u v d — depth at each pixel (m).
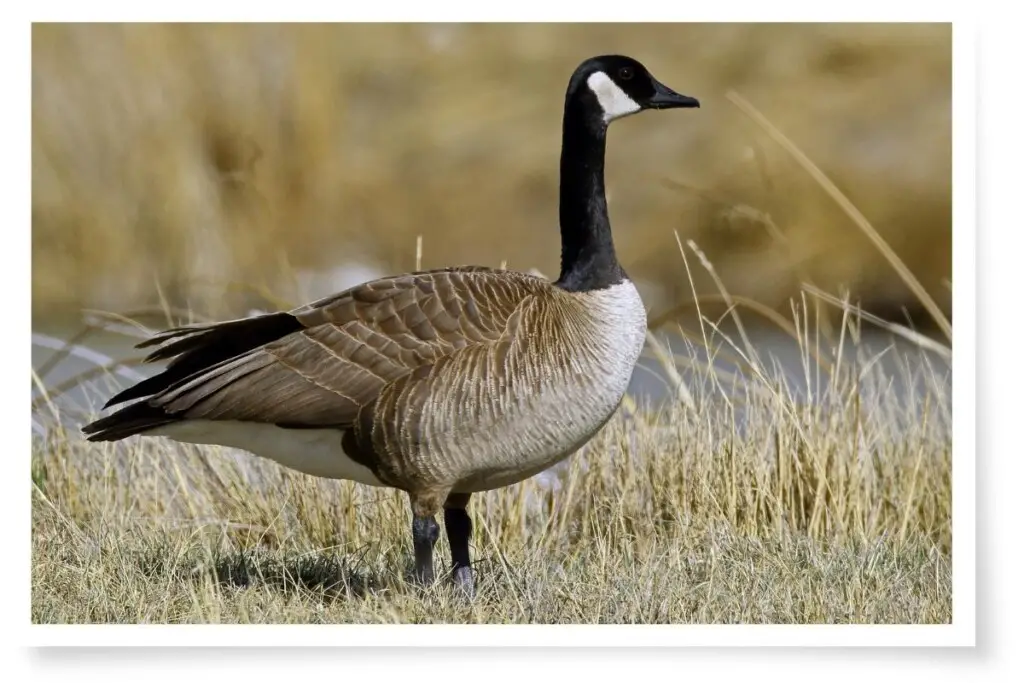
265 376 15.80
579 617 16.33
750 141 41.53
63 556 17.56
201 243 40.56
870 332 35.31
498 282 16.27
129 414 16.08
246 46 42.56
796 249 38.62
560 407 16.09
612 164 42.16
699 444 20.00
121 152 40.66
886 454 20.73
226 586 17.14
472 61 47.59
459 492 16.86
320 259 42.25
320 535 19.30
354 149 44.50
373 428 15.70
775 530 19.02
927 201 38.75
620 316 16.81
